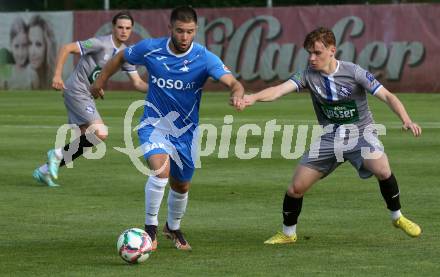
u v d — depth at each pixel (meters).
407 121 19.25
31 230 21.66
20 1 103.44
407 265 17.64
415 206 24.33
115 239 20.59
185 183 19.73
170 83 19.34
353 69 19.67
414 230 20.05
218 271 17.27
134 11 79.81
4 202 25.78
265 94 19.47
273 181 29.31
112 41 30.25
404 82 70.19
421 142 39.12
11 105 65.56
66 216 23.55
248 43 75.94
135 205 25.25
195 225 22.25
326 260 18.17
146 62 19.55
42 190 28.05
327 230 21.42
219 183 28.91
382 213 23.48
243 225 22.23
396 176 29.70
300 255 18.72
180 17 18.80
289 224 20.05
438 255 18.56
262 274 16.97
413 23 69.56
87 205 25.25
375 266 17.58
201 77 19.36
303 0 79.62
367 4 71.19
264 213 23.83
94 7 91.31
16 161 35.25
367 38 71.19
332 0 79.38
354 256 18.53
